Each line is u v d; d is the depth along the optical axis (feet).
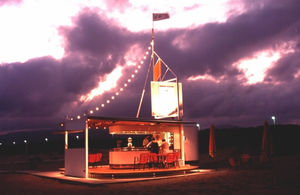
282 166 48.88
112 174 39.50
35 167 67.36
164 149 48.57
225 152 98.53
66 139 47.73
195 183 33.78
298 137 123.75
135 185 34.35
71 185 37.01
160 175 42.16
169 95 53.06
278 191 26.71
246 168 48.57
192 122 51.90
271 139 50.11
